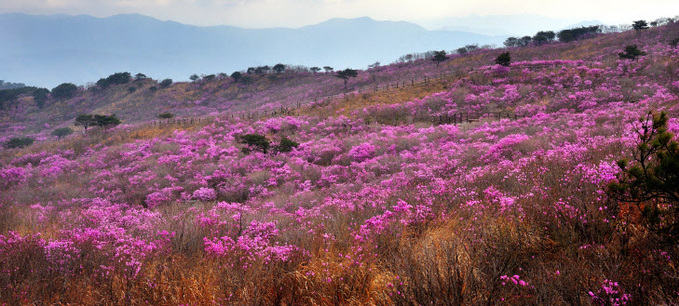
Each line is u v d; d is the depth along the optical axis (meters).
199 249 5.54
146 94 123.69
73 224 9.55
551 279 2.97
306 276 3.89
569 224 3.94
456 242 4.18
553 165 8.60
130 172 29.45
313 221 7.60
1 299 3.83
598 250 3.26
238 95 113.50
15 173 32.34
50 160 40.47
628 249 3.31
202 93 118.94
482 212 5.93
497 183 8.55
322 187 19.86
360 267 3.99
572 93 40.38
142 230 8.17
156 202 19.69
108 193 23.53
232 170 25.92
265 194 19.30
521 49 87.62
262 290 3.85
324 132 39.72
